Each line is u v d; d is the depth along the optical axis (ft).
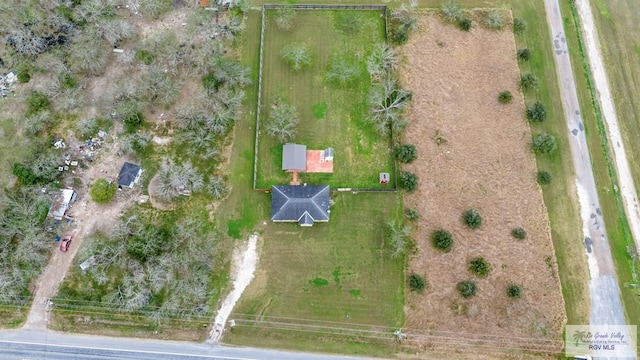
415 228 149.89
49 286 142.92
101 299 141.28
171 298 139.85
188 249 143.64
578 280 145.48
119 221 148.77
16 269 140.15
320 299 143.33
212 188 150.41
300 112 161.99
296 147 152.76
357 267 146.20
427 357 138.62
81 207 150.41
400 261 146.82
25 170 147.43
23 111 159.84
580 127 161.48
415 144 157.89
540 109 158.51
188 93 163.63
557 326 141.08
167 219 149.48
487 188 153.99
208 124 155.02
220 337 139.85
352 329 140.77
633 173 156.66
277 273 145.48
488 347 139.33
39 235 142.82
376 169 155.84
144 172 154.51
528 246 148.15
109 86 163.94
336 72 163.02
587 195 153.69
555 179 155.33
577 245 148.66
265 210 151.02
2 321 139.85
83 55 161.17
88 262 142.31
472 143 158.51
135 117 155.84
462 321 141.38
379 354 138.72
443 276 145.28
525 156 157.17
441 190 153.48
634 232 150.20
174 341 139.54
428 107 162.50
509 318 141.59
